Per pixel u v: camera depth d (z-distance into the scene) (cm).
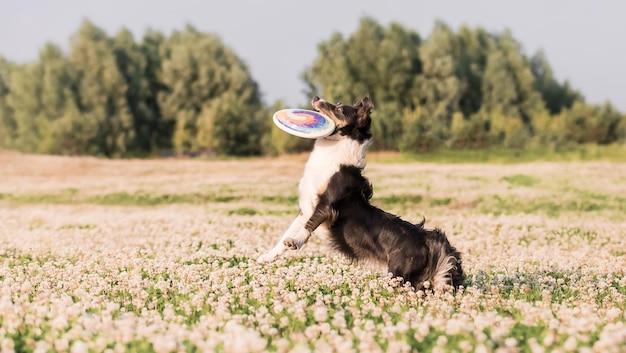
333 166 812
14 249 1254
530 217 1997
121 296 774
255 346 472
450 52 6569
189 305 698
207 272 947
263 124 6394
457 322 534
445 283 770
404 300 728
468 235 1583
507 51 7400
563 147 5003
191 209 2259
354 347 528
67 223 1827
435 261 776
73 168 3803
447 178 3088
